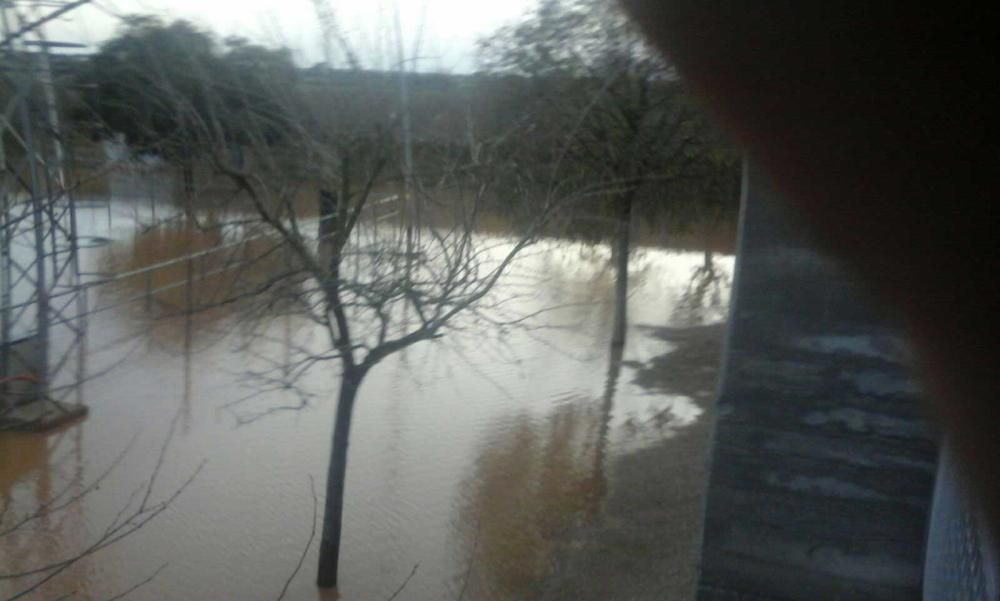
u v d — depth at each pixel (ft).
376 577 27.30
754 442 13.94
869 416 13.25
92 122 40.22
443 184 32.37
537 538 29.37
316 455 36.70
